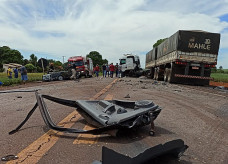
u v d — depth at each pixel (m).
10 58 104.56
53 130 3.59
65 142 3.05
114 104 3.79
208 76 15.51
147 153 1.80
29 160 2.46
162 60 19.38
